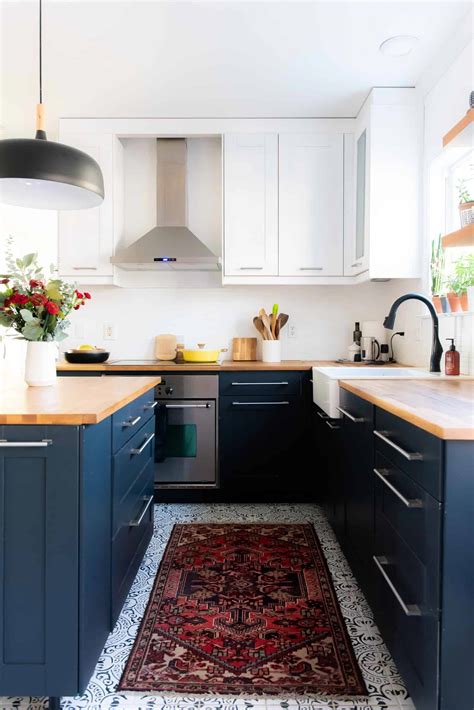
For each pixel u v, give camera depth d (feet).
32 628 4.38
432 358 8.02
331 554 7.83
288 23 7.37
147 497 7.66
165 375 10.02
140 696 4.79
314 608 6.30
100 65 8.50
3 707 4.65
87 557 4.49
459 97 7.76
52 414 4.30
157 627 5.90
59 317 6.59
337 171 10.62
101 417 4.46
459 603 3.69
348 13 7.12
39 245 12.82
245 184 10.61
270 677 5.04
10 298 6.17
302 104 10.02
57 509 4.34
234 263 10.62
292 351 11.83
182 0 6.83
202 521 9.27
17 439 4.34
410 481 4.39
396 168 9.49
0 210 11.62
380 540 5.38
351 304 11.80
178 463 10.16
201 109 10.21
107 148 10.67
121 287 11.76
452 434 3.60
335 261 10.67
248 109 10.22
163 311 11.80
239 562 7.57
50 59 8.29
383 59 8.40
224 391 10.03
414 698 4.29
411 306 10.02
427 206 9.24
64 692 4.37
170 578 7.09
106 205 10.73
